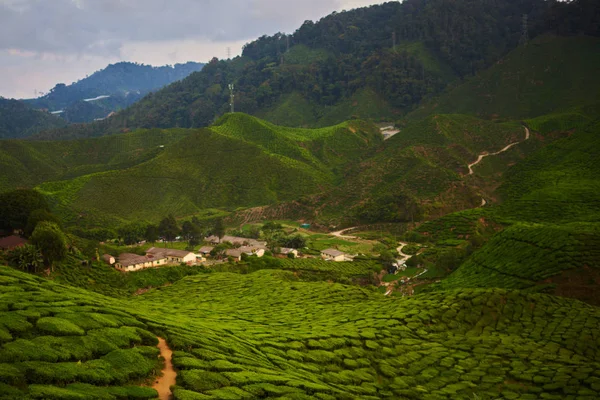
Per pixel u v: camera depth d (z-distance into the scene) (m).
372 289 135.62
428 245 186.62
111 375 43.47
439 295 99.25
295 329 79.75
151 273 140.50
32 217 128.38
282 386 50.31
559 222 162.00
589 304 104.00
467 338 83.19
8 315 48.97
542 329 86.44
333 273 152.25
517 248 135.00
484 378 69.38
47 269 111.12
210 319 82.19
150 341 53.97
